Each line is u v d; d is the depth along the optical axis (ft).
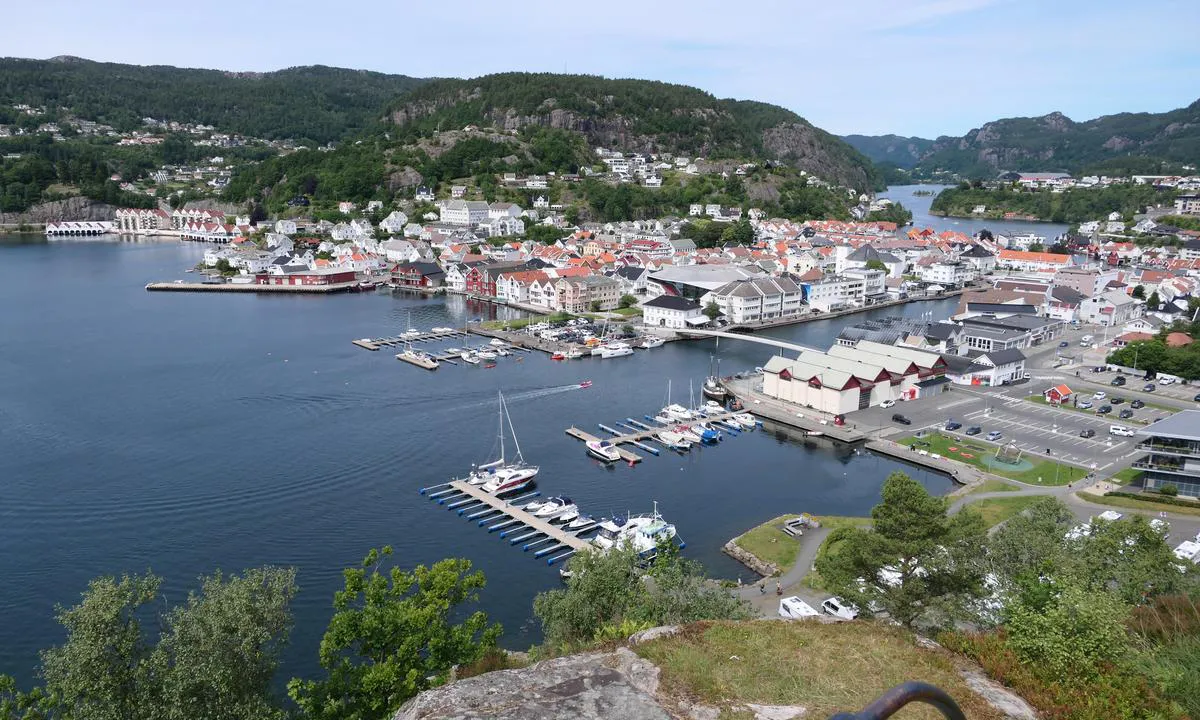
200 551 241.76
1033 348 510.58
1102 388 413.80
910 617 134.72
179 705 106.22
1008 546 159.43
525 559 238.27
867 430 351.25
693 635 87.45
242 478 295.89
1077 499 268.41
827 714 71.05
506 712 56.80
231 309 641.40
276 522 261.24
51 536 249.34
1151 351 435.53
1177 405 380.99
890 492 152.25
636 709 57.67
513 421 370.32
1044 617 91.50
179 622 117.39
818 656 83.71
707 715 69.77
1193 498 261.85
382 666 119.44
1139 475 288.51
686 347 531.91
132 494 280.31
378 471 305.53
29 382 412.77
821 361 405.39
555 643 138.92
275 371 447.42
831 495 289.74
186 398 392.47
